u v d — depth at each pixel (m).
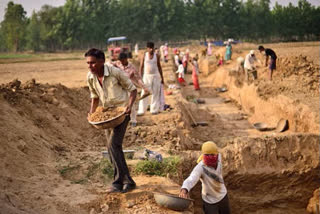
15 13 94.12
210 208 4.93
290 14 106.19
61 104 9.66
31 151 6.38
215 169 4.83
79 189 5.52
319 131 10.80
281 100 13.76
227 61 29.67
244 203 9.02
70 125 9.09
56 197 5.13
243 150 9.01
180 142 9.18
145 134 9.12
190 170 8.03
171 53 47.75
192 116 14.99
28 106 8.33
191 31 106.62
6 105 7.51
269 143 9.21
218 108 17.72
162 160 6.93
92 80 5.20
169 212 4.96
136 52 45.03
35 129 7.42
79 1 96.75
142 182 5.89
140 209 5.02
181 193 4.69
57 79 20.41
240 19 106.00
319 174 9.20
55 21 92.75
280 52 35.84
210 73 28.52
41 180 5.60
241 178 8.88
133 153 7.21
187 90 22.42
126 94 5.29
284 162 9.17
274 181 9.09
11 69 28.81
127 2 98.50
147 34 100.88
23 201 4.70
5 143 5.93
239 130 13.60
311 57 27.09
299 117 12.22
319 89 14.51
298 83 15.52
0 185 4.88
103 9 99.00
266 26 107.00
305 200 9.23
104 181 5.94
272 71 17.14
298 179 9.16
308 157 9.20
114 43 48.47
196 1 106.38
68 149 7.55
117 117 4.90
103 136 9.11
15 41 94.56
